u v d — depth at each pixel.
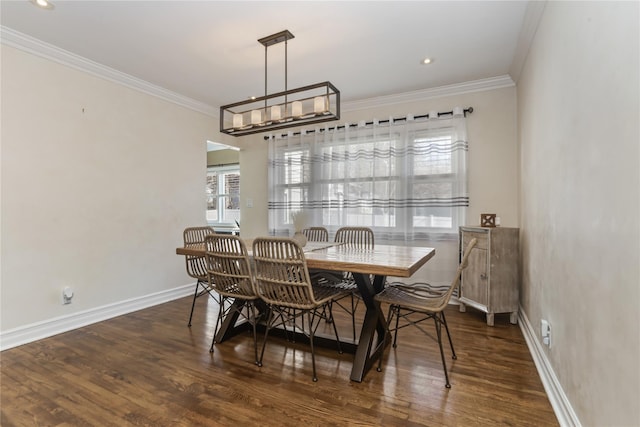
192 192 4.12
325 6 2.17
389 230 3.80
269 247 2.01
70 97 2.90
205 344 2.52
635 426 0.96
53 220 2.78
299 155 4.38
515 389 1.86
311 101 4.02
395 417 1.62
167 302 3.71
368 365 2.08
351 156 4.05
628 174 1.00
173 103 3.87
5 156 2.50
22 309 2.58
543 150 2.10
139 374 2.05
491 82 3.39
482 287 2.96
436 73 3.24
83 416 1.64
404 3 2.13
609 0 1.13
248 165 4.92
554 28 1.83
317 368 2.12
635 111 0.96
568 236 1.58
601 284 1.20
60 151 2.83
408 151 3.73
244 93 3.83
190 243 3.04
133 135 3.43
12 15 2.26
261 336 2.67
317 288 2.34
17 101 2.56
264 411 1.67
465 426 1.55
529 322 2.54
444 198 3.58
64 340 2.61
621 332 1.05
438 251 3.62
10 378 2.02
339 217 4.09
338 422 1.58
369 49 2.76
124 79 3.29
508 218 3.36
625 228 1.02
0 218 2.47
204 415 1.65
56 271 2.79
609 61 1.14
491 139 3.44
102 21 2.34
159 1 2.11
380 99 3.91
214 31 2.48
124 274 3.34
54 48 2.71
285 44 2.57
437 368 2.11
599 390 1.21
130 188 3.40
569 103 1.57
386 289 2.39
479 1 2.11
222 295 2.37
